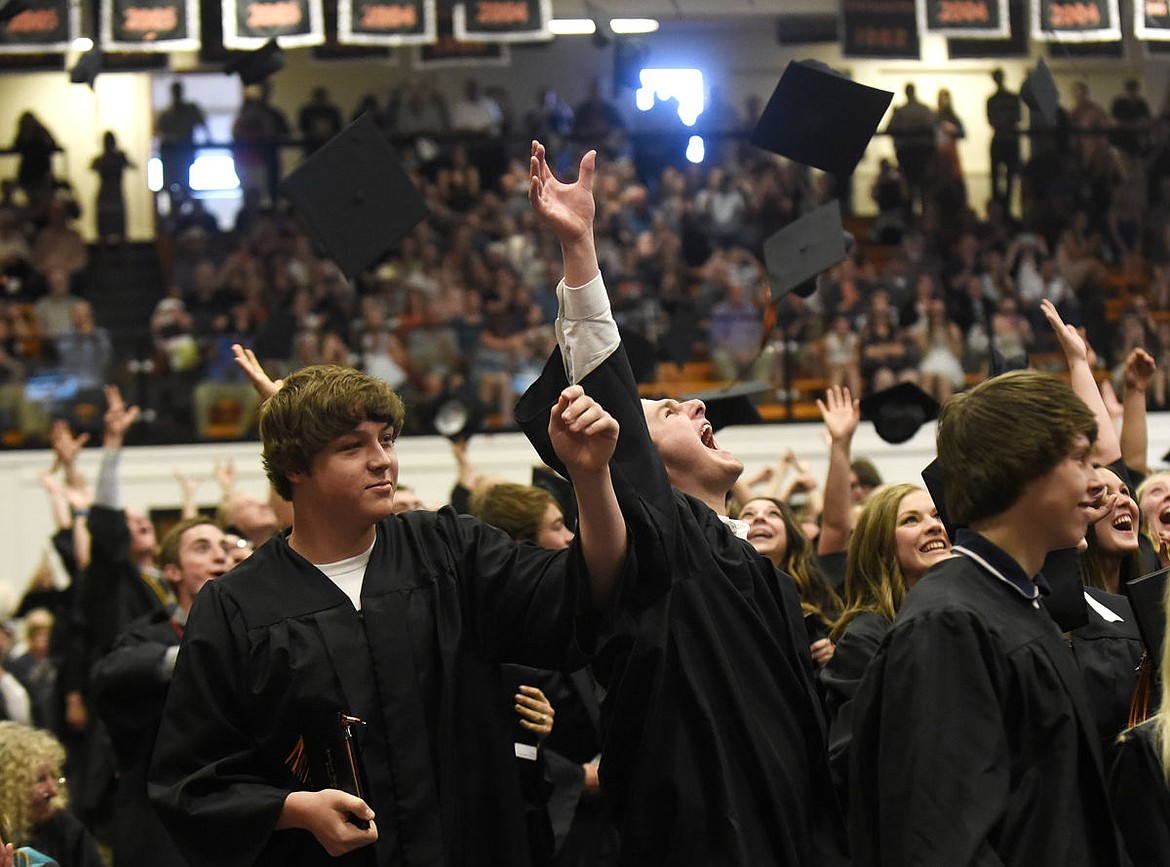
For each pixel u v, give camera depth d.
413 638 2.48
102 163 13.41
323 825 2.30
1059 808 2.22
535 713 3.58
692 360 11.84
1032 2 13.66
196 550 4.52
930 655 2.26
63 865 4.12
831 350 11.85
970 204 14.69
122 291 12.86
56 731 5.73
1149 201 14.09
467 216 13.80
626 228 14.00
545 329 12.17
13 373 11.77
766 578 2.81
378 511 2.51
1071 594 2.70
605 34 9.25
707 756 2.56
